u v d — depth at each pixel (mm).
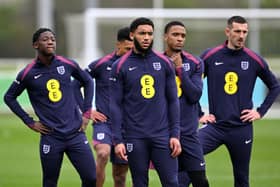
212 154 52688
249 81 31750
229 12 87125
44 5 107562
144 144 28031
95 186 30609
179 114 28328
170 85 28234
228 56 31703
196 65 30250
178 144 27938
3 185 40344
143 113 27984
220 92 31781
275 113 78812
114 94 28219
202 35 88125
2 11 173250
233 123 31703
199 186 30125
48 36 29609
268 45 87625
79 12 150000
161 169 28031
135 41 27969
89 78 31203
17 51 170875
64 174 43812
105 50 88000
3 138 61969
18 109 30406
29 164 48125
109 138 34531
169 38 29656
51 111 29953
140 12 86438
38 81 29906
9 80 79938
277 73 79000
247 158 32094
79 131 30281
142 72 28016
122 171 35250
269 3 89562
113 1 91125
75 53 111625
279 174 43219
